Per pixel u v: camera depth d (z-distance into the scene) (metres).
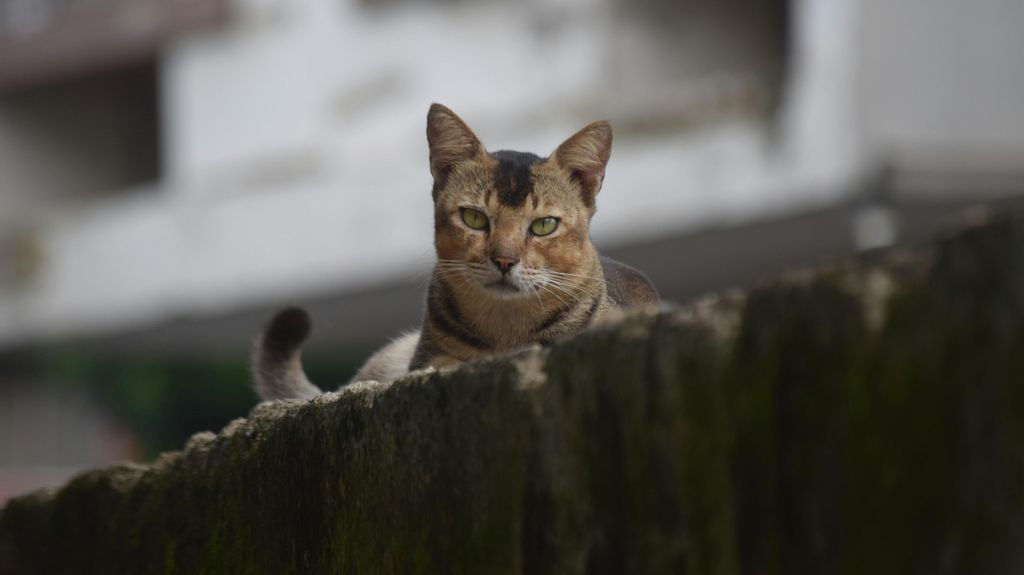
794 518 2.39
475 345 6.03
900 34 15.52
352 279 20.84
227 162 22.30
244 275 21.97
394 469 3.46
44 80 25.56
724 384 2.54
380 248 20.58
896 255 2.35
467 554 3.12
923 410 2.20
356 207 20.86
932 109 15.61
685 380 2.61
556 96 18.94
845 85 15.55
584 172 6.29
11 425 26.98
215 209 22.31
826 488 2.33
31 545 5.29
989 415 2.10
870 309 2.31
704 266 19.02
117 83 25.86
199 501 4.62
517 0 19.31
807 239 17.47
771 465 2.44
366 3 20.80
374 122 20.84
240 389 24.91
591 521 2.80
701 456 2.57
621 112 17.94
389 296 20.98
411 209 20.36
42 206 27.22
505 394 3.03
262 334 6.39
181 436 25.27
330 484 3.83
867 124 15.46
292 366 6.28
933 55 15.61
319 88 21.41
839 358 2.34
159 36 22.92
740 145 16.56
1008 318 2.10
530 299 5.96
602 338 2.82
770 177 16.23
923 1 15.54
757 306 2.52
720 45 18.17
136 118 27.22
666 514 2.63
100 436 25.80
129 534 4.90
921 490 2.18
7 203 27.44
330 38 21.22
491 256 5.88
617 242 17.64
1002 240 2.13
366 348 23.30
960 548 2.11
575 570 2.82
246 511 4.36
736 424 2.51
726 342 2.55
